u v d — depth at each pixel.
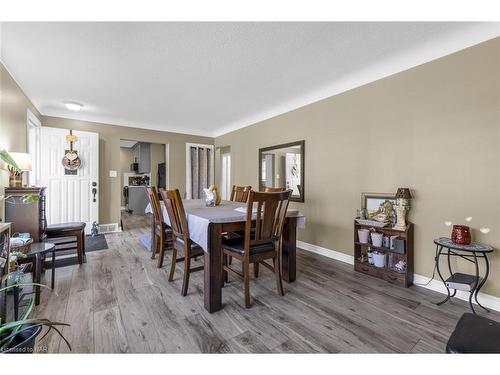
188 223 2.09
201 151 5.72
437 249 2.09
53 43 2.09
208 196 2.75
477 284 1.78
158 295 2.06
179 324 1.64
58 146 3.91
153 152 7.82
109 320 1.68
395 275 2.32
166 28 1.91
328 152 3.16
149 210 3.11
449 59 2.09
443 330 1.60
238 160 4.99
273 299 2.02
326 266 2.83
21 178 2.62
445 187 2.12
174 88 3.12
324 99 3.20
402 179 2.41
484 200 1.91
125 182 8.45
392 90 2.49
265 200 1.89
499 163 1.84
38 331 1.01
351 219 2.89
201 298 2.02
